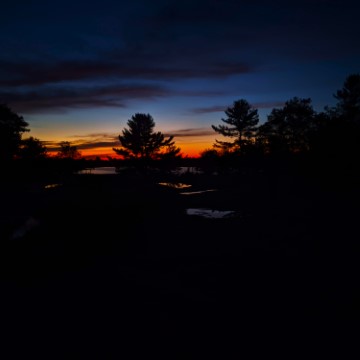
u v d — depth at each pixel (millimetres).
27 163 32688
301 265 8023
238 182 30453
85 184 25734
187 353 4414
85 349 4559
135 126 48281
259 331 4930
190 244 10289
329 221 13219
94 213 15562
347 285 6664
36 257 9062
